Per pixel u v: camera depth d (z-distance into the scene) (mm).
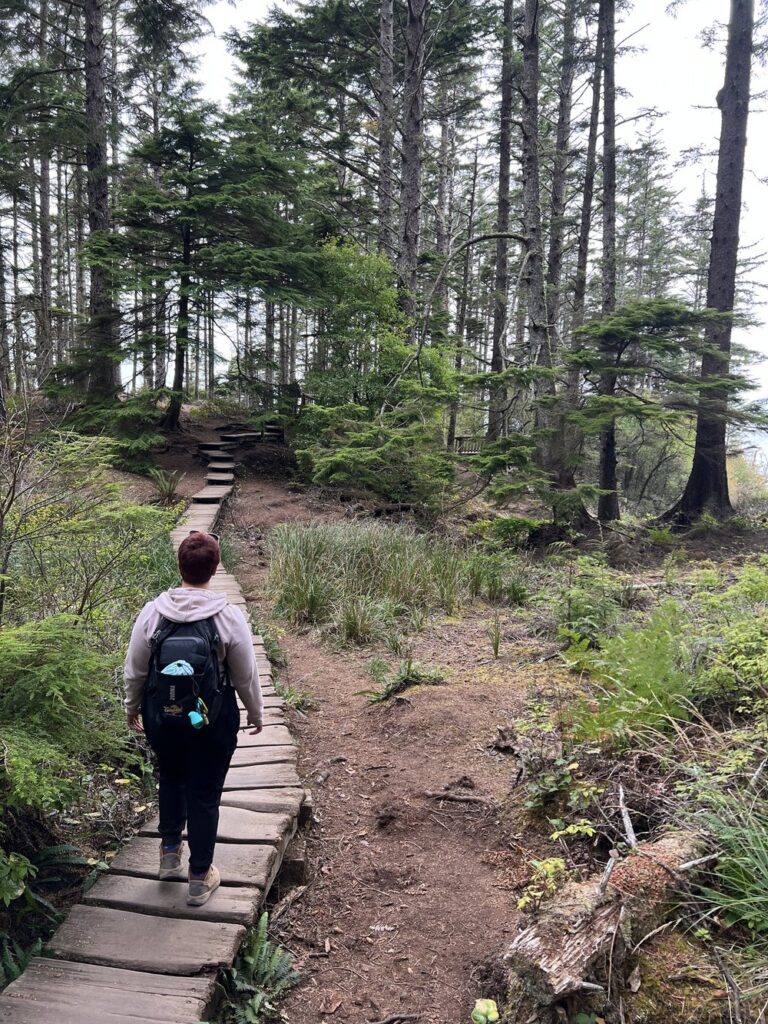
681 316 12227
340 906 3326
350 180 29453
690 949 2504
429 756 4613
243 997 2678
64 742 2818
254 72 19641
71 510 4203
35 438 4121
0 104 15930
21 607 3887
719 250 14148
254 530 11766
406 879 3480
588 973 2303
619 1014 2279
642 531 13312
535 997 2322
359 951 3037
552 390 13586
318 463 12820
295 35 18328
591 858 3246
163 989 2441
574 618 6809
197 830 2840
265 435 17922
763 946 2494
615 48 17359
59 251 25641
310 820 3924
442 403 13227
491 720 5000
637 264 25500
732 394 13156
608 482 14758
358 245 17453
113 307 16078
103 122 16609
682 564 11141
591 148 21500
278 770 4145
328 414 13984
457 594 8609
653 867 2715
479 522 13117
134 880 3047
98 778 3928
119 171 17859
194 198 15055
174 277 15109
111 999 2383
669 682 4113
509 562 10008
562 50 21578
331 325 16828
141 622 2738
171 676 2594
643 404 11984
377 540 9516
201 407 22531
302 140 19516
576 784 3639
